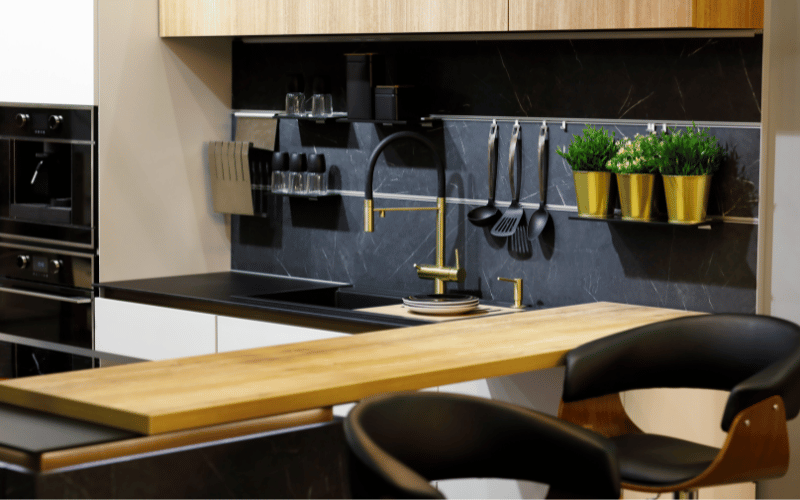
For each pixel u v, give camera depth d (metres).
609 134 3.43
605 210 3.28
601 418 2.46
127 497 1.66
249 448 1.82
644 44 3.33
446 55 3.81
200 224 4.47
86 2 4.00
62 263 4.22
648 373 2.40
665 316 2.90
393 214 4.04
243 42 4.46
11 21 4.31
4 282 4.46
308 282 4.27
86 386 1.87
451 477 1.80
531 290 3.65
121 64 4.10
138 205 4.21
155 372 2.02
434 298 3.60
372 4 3.52
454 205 3.84
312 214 4.30
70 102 4.11
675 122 3.29
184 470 1.73
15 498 1.59
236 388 1.86
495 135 3.68
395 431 1.71
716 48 3.19
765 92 3.12
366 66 3.80
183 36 4.12
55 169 4.25
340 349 2.30
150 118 4.22
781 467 2.14
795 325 2.32
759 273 3.15
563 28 3.08
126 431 1.70
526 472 1.84
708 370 2.41
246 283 4.20
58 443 1.62
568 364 2.31
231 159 4.32
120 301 4.02
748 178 3.15
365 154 4.11
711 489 3.00
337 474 1.95
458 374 2.11
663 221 3.13
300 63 4.27
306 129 4.29
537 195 3.61
